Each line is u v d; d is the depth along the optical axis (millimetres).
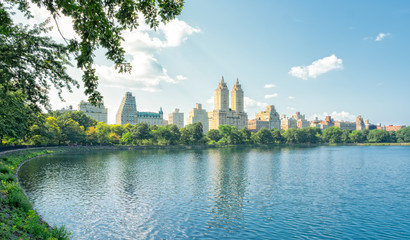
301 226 28000
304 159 99125
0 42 16281
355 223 29031
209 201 36812
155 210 32500
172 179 52938
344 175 60062
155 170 65375
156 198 37938
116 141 176625
